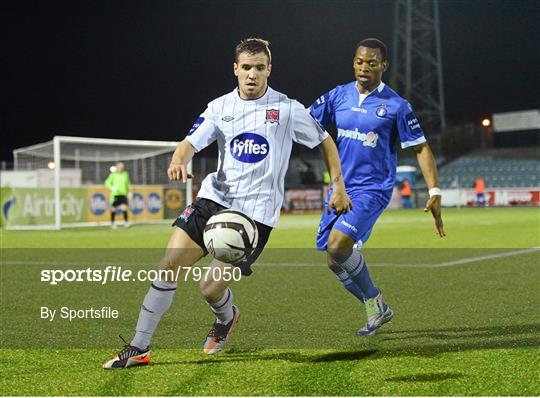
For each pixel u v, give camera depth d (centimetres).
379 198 999
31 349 875
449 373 728
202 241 805
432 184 976
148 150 4728
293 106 822
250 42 805
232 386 696
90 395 673
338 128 1036
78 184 4719
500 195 6981
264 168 813
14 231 3669
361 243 988
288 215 6069
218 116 818
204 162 6469
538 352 815
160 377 734
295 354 832
